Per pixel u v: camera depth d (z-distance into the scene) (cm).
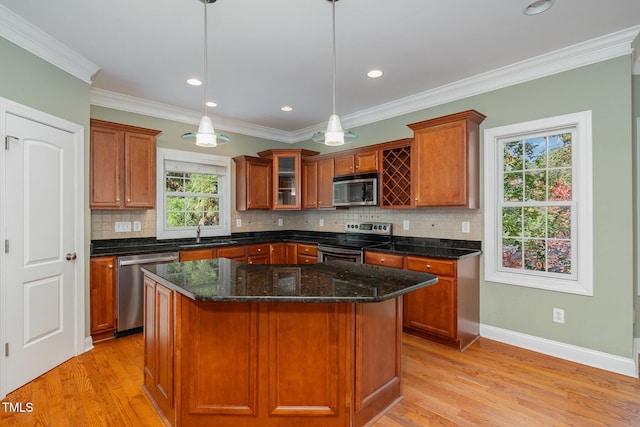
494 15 221
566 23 230
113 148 337
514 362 270
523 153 307
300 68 302
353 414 177
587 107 264
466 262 305
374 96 375
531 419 195
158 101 390
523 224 307
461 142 309
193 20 225
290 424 178
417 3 207
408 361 272
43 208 248
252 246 449
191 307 177
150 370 219
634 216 269
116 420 194
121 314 321
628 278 247
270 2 205
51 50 251
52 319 256
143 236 394
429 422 192
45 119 248
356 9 213
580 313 268
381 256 346
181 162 435
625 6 211
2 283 217
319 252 416
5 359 218
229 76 318
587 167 263
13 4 205
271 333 174
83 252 286
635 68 270
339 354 174
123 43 255
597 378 242
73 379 241
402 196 380
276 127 516
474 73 314
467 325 305
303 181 495
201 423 179
